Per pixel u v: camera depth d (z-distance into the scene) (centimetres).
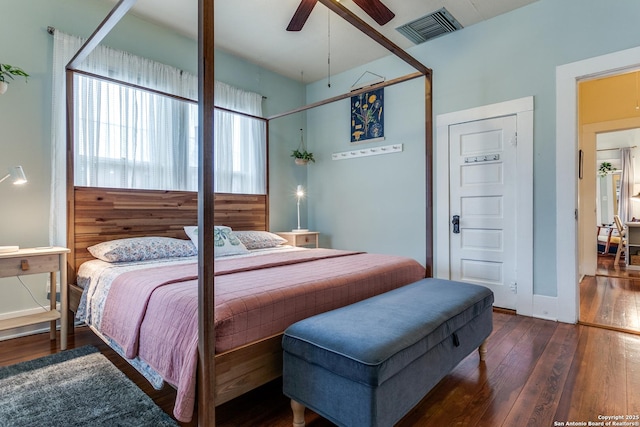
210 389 136
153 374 162
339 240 468
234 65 415
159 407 168
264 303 160
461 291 208
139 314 174
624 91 444
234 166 408
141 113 325
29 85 269
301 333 147
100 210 290
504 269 332
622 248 627
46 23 277
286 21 336
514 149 323
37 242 272
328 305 190
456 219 360
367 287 218
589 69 281
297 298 174
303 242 434
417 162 390
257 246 357
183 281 189
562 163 295
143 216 318
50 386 186
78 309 242
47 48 277
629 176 779
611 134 775
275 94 464
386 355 125
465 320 186
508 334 265
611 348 235
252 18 332
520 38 316
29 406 167
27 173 268
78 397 175
